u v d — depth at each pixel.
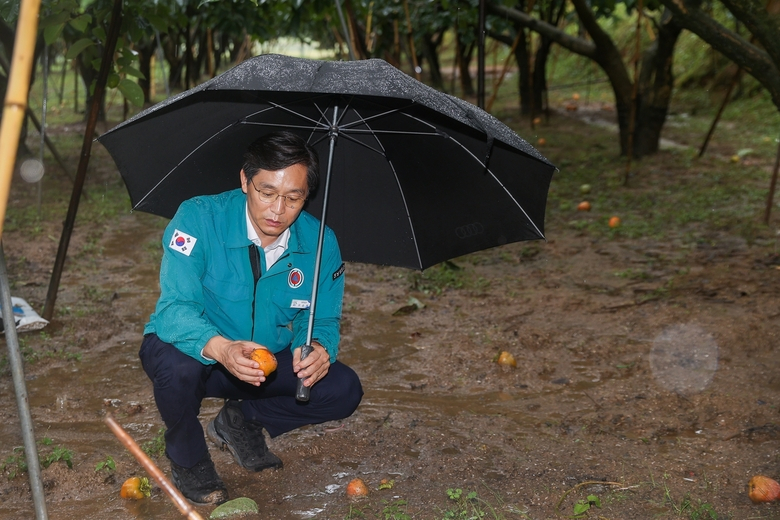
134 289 6.14
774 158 12.29
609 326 5.34
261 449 3.40
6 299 2.31
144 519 2.98
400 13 12.05
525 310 5.72
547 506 3.12
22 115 1.42
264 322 2.97
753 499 3.13
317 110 3.00
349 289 6.27
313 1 9.14
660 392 4.26
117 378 4.43
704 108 18.92
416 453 3.60
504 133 2.74
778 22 5.38
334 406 3.10
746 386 4.33
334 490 3.25
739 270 6.47
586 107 20.09
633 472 3.41
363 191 3.14
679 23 6.04
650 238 7.86
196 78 22.19
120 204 9.20
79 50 4.28
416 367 4.69
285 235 2.91
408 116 2.87
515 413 4.06
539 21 11.34
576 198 9.99
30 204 9.02
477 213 3.07
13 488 3.20
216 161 3.06
